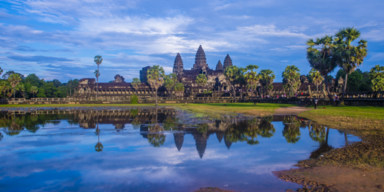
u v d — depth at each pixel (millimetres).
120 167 11414
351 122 22953
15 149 15180
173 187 8938
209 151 14219
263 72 91312
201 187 8883
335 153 12766
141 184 9281
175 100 91688
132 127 24469
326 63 45281
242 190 8453
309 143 15742
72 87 181500
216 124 25938
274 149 14391
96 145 16156
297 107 48812
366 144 14508
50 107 68500
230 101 91062
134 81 133125
